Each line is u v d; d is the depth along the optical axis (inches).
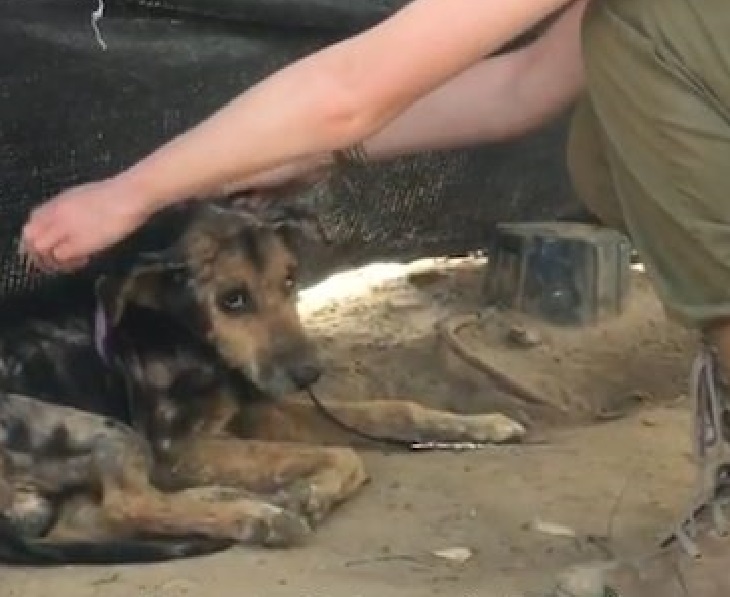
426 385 151.6
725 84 114.6
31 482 131.6
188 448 136.4
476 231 160.6
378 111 116.6
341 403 143.4
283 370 137.6
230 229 137.3
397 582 124.8
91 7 139.1
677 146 115.3
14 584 125.5
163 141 141.9
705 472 119.2
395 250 157.1
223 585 124.8
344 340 157.1
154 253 135.4
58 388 133.6
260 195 135.6
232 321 137.5
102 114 139.9
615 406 149.9
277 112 116.8
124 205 120.7
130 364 135.8
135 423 135.4
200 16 142.4
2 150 136.9
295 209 139.9
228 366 137.9
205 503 130.7
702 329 117.3
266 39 144.8
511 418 147.2
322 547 129.1
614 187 119.9
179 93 142.4
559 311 157.9
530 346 155.3
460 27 115.0
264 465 135.5
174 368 136.6
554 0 115.2
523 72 126.2
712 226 115.6
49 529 131.5
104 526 131.3
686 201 115.8
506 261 160.2
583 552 127.7
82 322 135.6
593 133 120.6
